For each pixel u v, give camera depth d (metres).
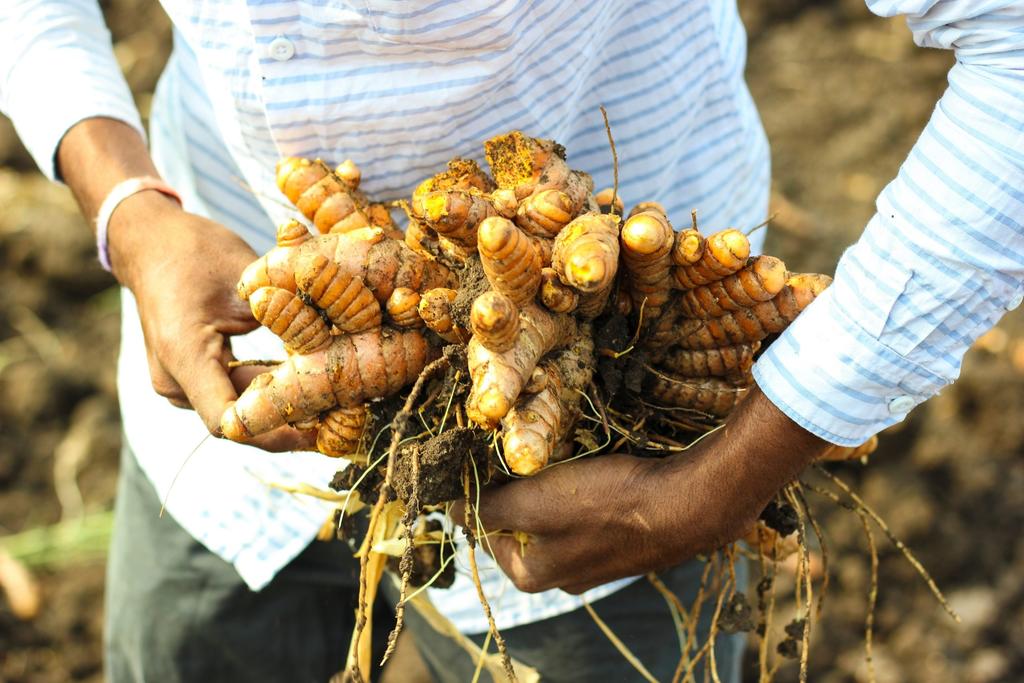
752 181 0.89
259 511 0.92
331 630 1.01
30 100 0.86
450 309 0.70
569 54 0.75
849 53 1.97
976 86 0.64
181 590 0.97
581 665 0.91
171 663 0.99
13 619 1.36
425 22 0.71
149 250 0.79
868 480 1.44
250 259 0.79
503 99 0.75
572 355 0.71
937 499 1.43
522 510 0.73
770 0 2.02
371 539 0.78
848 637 1.36
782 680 1.33
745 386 0.76
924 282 0.66
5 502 1.47
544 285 0.68
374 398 0.72
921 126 1.87
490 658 0.90
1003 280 0.66
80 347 1.59
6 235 1.64
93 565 1.41
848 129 1.87
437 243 0.73
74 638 1.36
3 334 1.60
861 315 0.68
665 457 0.74
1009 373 1.46
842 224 1.72
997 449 1.45
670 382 0.75
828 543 1.40
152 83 1.90
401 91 0.74
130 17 1.95
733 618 0.79
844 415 0.69
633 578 0.88
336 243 0.71
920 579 1.39
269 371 0.72
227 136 0.81
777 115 1.90
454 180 0.73
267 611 0.97
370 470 0.74
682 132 0.82
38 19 0.86
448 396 0.72
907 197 0.66
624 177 0.83
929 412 1.47
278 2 0.71
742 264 0.70
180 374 0.76
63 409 1.54
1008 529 1.42
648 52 0.79
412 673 1.33
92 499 1.48
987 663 1.33
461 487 0.71
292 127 0.75
